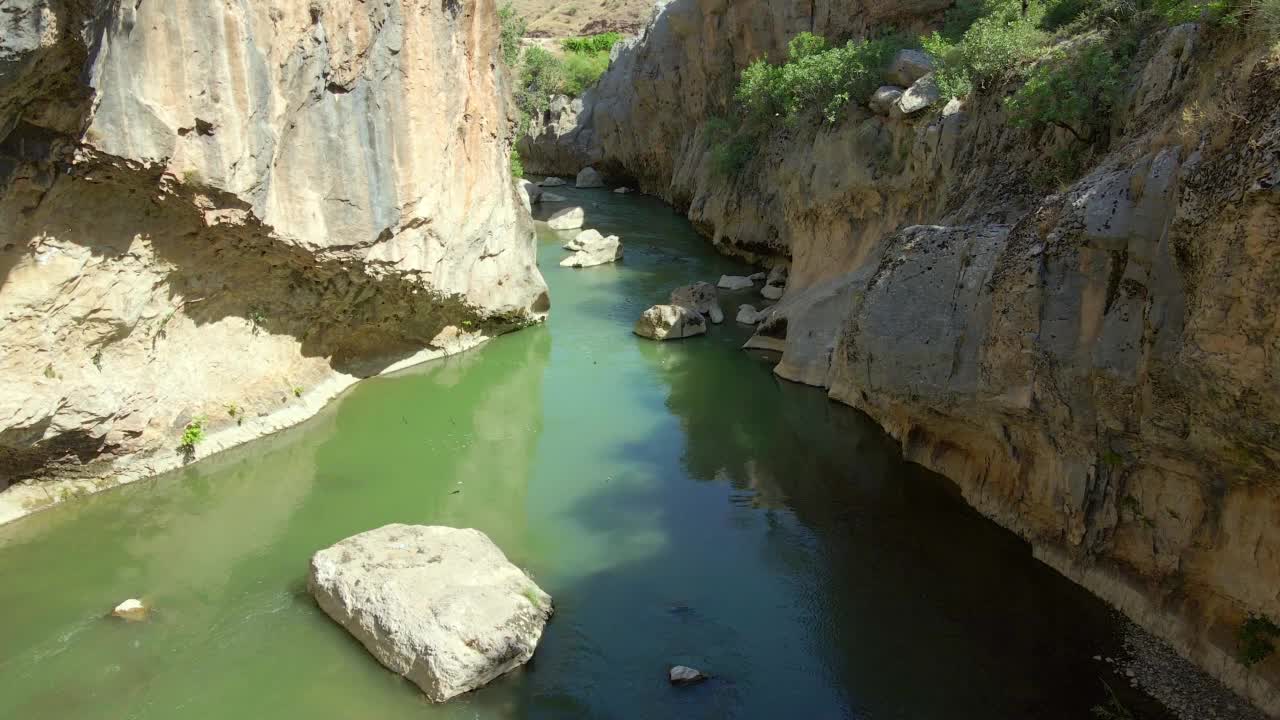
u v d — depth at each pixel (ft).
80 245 45.01
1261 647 35.14
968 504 53.42
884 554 48.57
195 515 50.44
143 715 36.14
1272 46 34.50
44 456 48.37
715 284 101.55
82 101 41.37
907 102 74.18
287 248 55.42
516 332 84.17
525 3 325.83
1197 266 33.35
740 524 51.93
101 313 47.06
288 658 39.52
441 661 37.55
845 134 83.30
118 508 50.29
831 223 84.48
